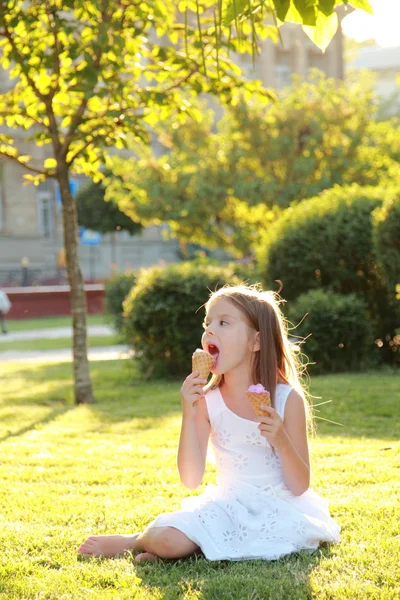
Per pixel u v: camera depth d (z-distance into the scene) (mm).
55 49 8094
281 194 18516
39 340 19375
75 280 9352
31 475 5332
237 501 3451
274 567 3256
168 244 41438
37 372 12867
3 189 35375
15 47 8000
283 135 19125
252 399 3262
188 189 19469
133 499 4605
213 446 3564
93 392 10203
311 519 3453
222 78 8578
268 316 3482
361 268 10859
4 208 35469
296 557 3373
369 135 19594
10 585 3199
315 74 20641
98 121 8914
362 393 8352
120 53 7609
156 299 10875
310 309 10305
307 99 19797
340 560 3324
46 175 9125
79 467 5566
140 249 40688
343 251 10766
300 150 19516
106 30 7512
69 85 8680
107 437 6836
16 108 8945
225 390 3557
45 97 8602
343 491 4582
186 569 3283
